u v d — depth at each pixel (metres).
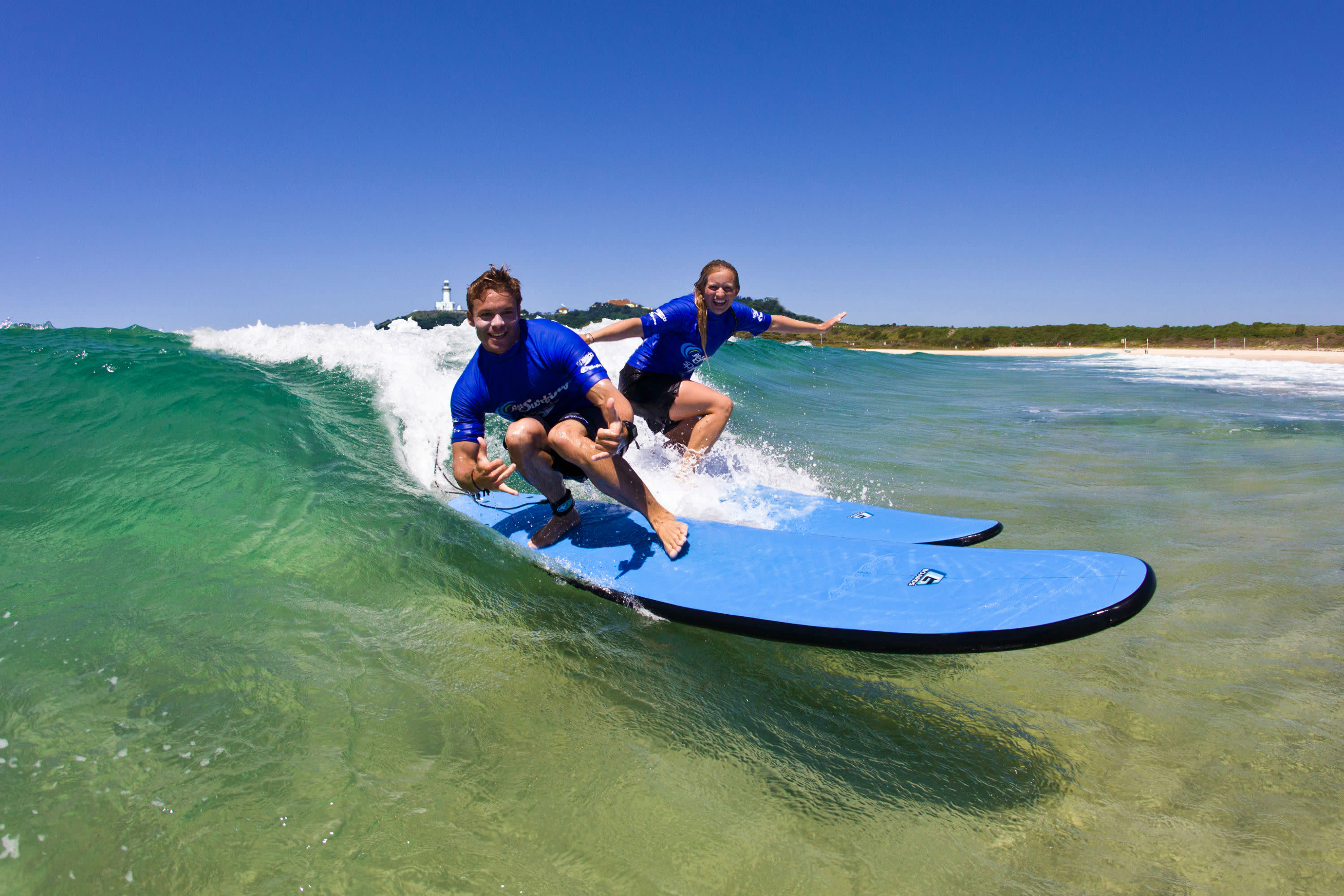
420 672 2.15
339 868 1.46
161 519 2.92
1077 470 5.38
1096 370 20.72
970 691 2.21
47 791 1.58
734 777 1.80
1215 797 1.75
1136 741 1.97
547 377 2.89
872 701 2.15
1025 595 2.11
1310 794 1.76
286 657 2.15
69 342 5.28
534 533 3.21
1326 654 2.43
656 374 4.09
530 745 1.87
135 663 2.04
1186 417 8.34
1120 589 1.99
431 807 1.63
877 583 2.40
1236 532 3.76
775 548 2.79
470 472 3.01
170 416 3.73
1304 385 13.84
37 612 2.24
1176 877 1.52
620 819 1.64
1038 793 1.77
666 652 2.37
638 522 3.25
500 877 1.46
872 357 21.83
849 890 1.48
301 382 5.09
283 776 1.68
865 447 6.08
